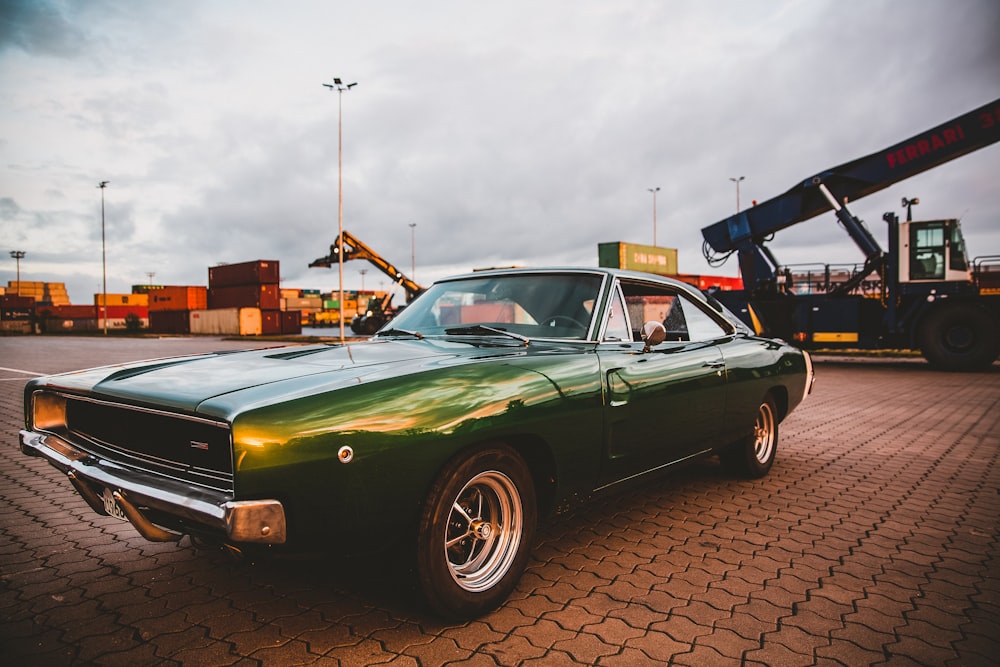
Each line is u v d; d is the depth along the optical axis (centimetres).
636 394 288
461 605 219
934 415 711
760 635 218
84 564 279
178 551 296
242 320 4556
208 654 203
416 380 214
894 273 1246
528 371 244
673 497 388
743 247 1462
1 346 2892
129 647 207
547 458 251
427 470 203
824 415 713
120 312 8031
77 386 241
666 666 197
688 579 265
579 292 310
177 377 228
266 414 182
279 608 236
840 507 368
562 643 211
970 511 362
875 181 1252
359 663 197
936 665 200
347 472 188
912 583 263
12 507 368
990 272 1254
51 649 206
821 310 1333
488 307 323
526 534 241
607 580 263
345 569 231
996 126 1123
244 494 177
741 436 392
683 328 360
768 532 325
